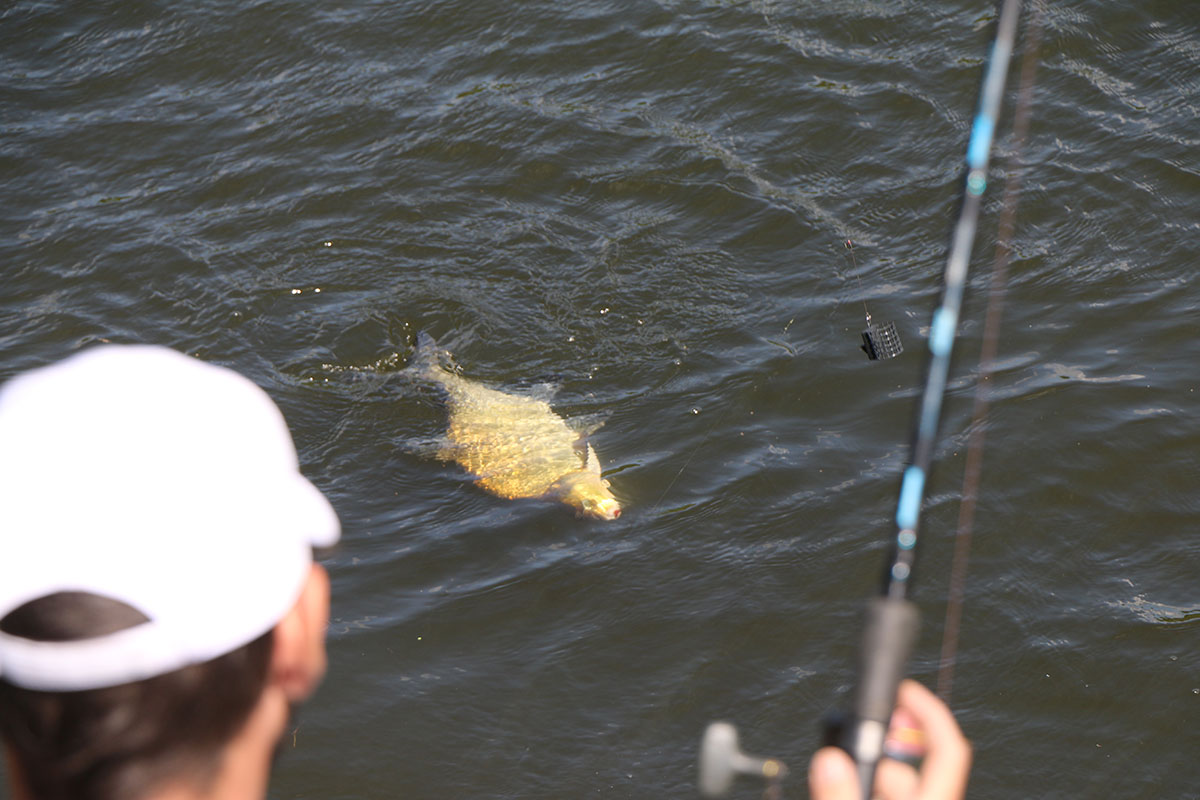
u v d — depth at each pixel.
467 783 9.31
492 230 16.31
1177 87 17.38
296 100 19.00
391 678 10.30
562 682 10.19
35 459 1.77
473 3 20.78
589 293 15.15
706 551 11.38
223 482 1.81
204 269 15.80
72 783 1.70
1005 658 10.01
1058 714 9.53
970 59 18.27
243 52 20.16
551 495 12.23
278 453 1.93
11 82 19.80
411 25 20.45
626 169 17.12
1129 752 9.22
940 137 17.00
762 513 11.73
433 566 11.56
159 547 1.74
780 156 17.08
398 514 12.29
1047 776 9.06
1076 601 10.45
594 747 9.57
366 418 13.62
